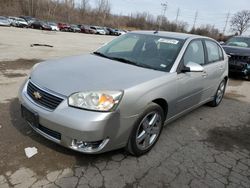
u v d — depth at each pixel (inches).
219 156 138.7
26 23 1499.8
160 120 134.6
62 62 144.6
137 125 119.3
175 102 144.0
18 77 252.4
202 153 139.6
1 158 115.6
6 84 224.1
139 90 116.2
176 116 155.4
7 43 546.6
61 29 1635.1
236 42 393.4
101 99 105.8
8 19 1469.0
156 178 113.8
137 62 148.5
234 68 347.6
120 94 109.1
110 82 115.3
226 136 165.0
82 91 108.0
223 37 2645.2
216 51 204.7
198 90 169.3
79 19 2829.7
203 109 212.7
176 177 116.1
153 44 162.1
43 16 2544.3
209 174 121.3
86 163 118.3
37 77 124.3
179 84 142.3
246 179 121.0
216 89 209.3
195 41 170.7
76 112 104.5
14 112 163.2
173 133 159.9
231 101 246.4
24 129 142.0
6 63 320.5
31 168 111.3
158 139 144.3
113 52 165.3
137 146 124.2
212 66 187.5
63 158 120.0
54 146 127.8
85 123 102.7
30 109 116.0
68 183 104.9
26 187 100.4
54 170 111.6
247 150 149.4
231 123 187.9
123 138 116.3
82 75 121.8
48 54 438.0
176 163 126.9
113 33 1924.2
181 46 155.0
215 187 112.7
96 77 120.0
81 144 109.0
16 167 110.9
